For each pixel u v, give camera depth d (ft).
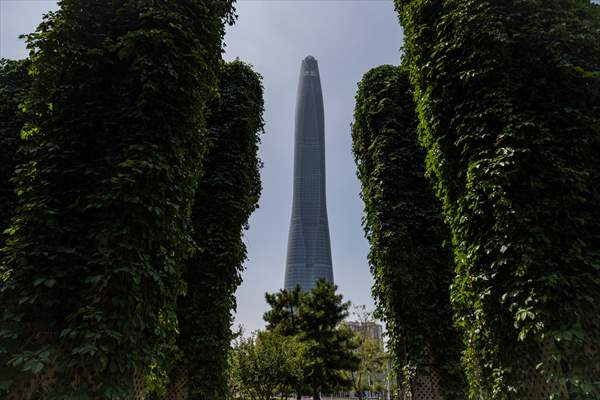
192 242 15.51
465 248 15.03
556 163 13.16
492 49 15.01
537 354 12.27
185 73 14.60
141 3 14.61
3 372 10.76
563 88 14.40
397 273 27.02
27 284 11.57
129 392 11.12
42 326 11.30
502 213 13.23
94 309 11.00
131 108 13.57
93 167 13.03
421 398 25.29
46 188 12.76
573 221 12.81
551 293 11.93
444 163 16.07
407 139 30.42
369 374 82.99
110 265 11.53
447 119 16.26
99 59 14.12
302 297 84.43
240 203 28.58
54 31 13.87
